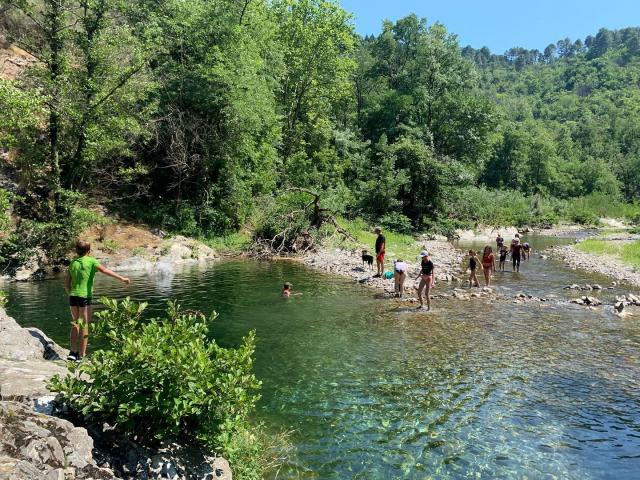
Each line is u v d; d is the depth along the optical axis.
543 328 12.47
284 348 10.70
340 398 8.07
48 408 4.79
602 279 20.83
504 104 173.25
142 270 21.12
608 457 6.27
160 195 28.52
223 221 28.75
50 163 20.59
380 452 6.38
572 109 172.50
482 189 59.84
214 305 14.66
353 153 47.12
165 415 4.74
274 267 22.83
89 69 20.66
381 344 11.04
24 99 16.14
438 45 53.78
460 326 12.63
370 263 21.86
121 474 4.42
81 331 7.58
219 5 28.61
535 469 5.98
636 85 194.00
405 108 53.16
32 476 3.47
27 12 19.39
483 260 18.88
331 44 40.84
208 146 27.98
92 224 22.16
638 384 8.69
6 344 7.12
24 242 18.98
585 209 73.12
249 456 5.71
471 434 6.87
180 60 28.33
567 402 7.93
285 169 37.09
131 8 25.55
